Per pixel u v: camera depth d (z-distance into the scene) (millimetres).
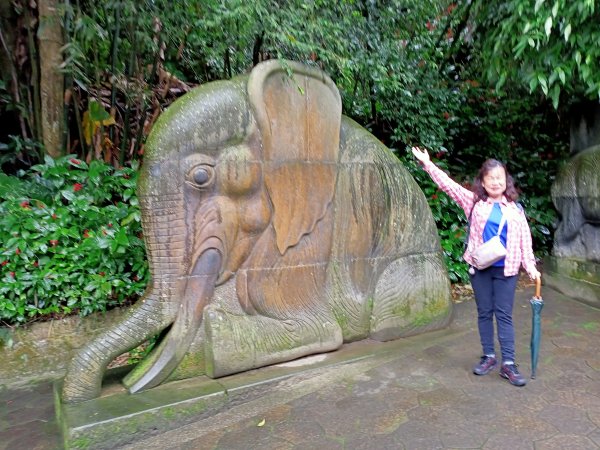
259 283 3076
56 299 3740
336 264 3379
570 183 4754
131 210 4047
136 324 2789
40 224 3793
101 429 2438
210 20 3549
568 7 3465
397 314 3568
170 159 2773
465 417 2578
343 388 2941
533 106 6320
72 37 4438
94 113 4500
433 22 5785
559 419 2523
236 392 2783
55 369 3600
